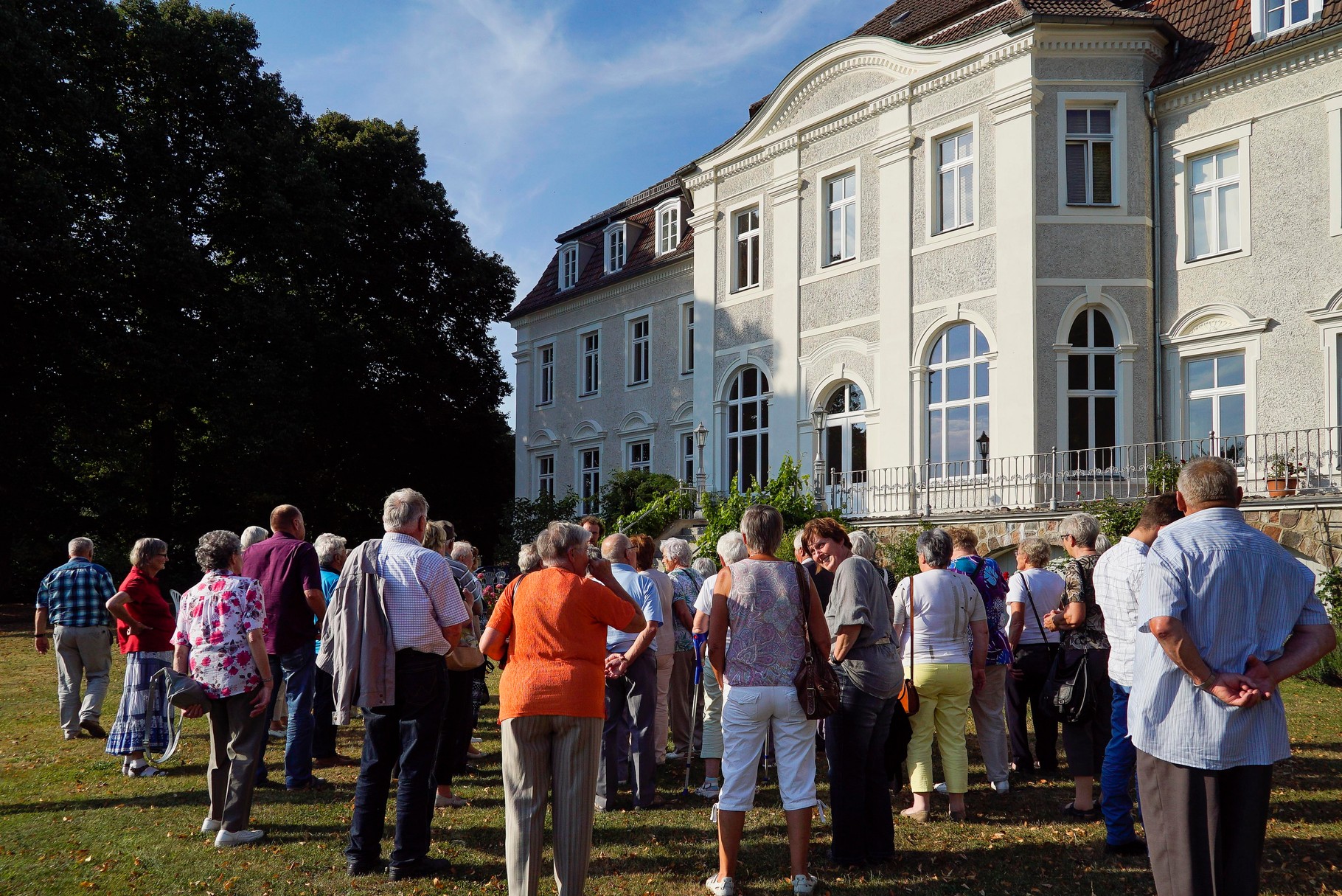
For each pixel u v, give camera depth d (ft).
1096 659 19.33
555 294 96.94
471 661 16.83
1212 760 10.98
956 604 19.47
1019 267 53.62
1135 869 16.37
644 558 23.34
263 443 81.41
